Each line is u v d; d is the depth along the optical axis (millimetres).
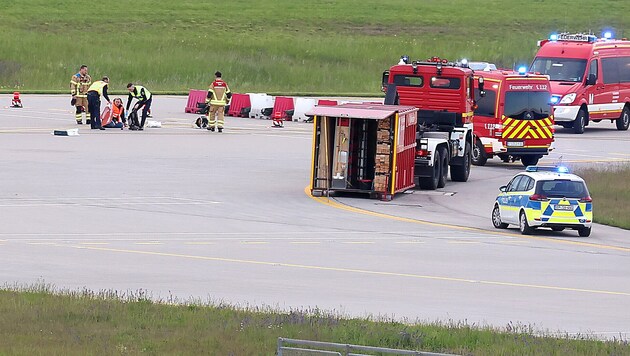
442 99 107375
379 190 93875
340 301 53562
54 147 120938
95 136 133125
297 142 135500
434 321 48719
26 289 52875
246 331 44750
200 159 115312
